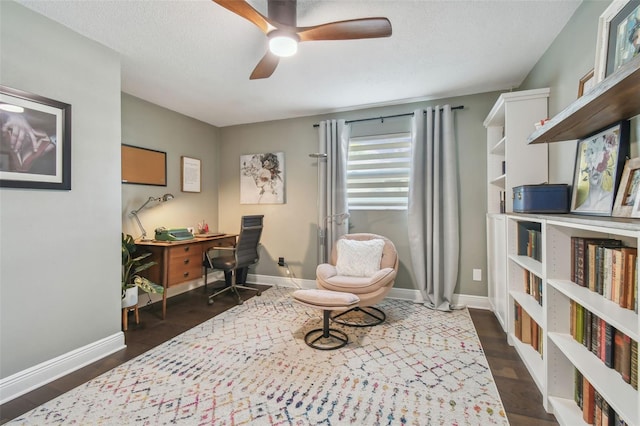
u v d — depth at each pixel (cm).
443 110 315
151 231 335
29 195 176
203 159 412
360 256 296
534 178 226
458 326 263
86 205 206
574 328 142
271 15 169
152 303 329
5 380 165
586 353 128
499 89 304
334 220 357
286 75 270
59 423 146
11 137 167
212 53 231
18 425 145
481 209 314
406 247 344
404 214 345
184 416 150
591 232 145
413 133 328
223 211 438
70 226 196
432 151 320
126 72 263
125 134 307
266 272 414
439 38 211
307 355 212
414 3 174
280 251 407
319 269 285
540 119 225
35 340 179
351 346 225
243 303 329
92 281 209
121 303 235
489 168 303
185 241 311
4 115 165
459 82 287
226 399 163
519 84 291
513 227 221
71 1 170
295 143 396
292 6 169
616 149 135
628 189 127
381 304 325
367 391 170
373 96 321
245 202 423
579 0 172
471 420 146
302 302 228
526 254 218
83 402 162
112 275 223
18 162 170
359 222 363
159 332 253
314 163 387
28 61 175
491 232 290
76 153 200
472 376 184
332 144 362
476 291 318
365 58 239
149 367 198
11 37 169
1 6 165
